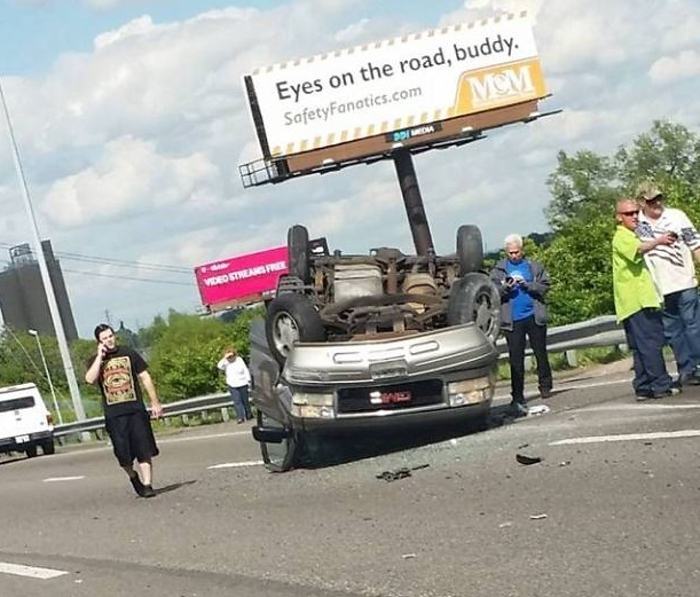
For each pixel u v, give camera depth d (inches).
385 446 508.1
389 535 333.1
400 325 478.6
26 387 1311.5
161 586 323.9
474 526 323.9
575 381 673.6
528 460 396.2
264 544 355.6
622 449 388.8
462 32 1651.1
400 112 1644.9
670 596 234.2
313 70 1637.6
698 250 489.1
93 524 468.4
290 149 1628.9
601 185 3038.9
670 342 498.6
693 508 298.8
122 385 517.7
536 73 1654.8
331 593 281.3
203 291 3378.4
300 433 477.1
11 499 652.1
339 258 518.0
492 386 472.7
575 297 1194.0
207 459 655.1
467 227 522.9
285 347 481.7
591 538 287.4
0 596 349.4
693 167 2974.9
